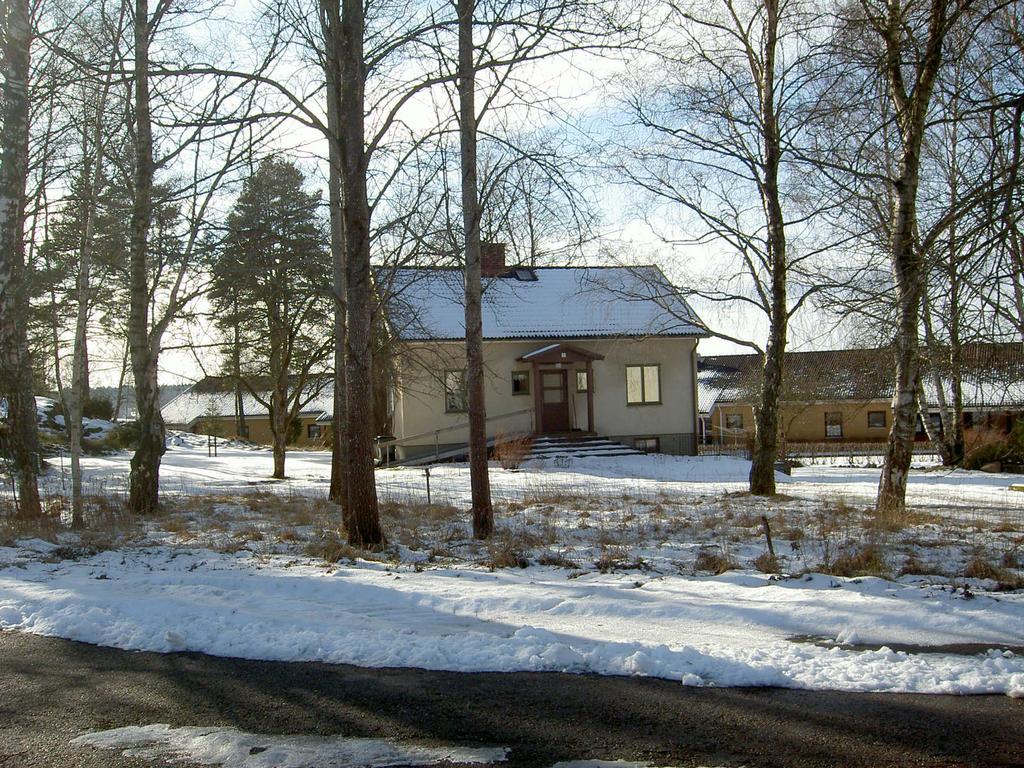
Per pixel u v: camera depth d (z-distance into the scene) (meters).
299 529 13.30
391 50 10.96
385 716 5.28
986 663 6.02
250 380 29.33
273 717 5.29
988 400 11.06
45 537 11.84
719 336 18.69
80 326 13.15
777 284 17.61
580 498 17.38
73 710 5.45
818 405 46.47
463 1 11.24
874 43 11.15
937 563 9.59
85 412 43.50
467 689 5.75
